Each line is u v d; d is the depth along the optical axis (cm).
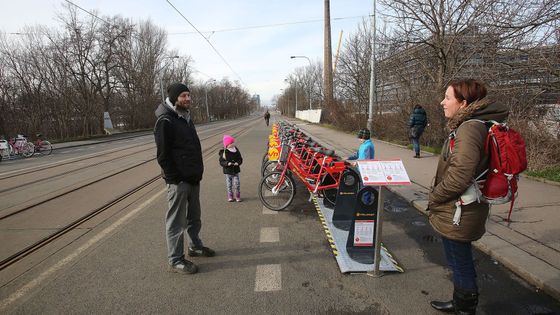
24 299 295
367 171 287
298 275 324
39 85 2598
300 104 6450
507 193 211
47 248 403
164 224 477
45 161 1301
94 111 3083
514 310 262
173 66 4984
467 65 959
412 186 623
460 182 207
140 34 4181
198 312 269
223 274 330
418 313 261
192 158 332
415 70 1230
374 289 296
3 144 1492
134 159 1190
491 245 354
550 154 662
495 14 764
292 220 484
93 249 396
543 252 336
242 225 466
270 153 698
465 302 240
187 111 339
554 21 653
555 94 712
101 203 595
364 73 1933
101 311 274
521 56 746
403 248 379
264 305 276
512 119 720
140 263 357
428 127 1098
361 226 340
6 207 593
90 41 3061
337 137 1680
